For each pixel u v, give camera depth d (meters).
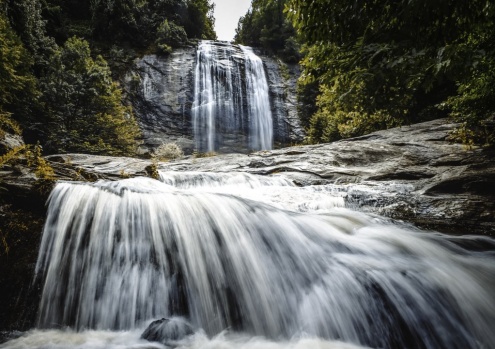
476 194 6.62
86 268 3.34
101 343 2.69
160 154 21.58
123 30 29.23
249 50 34.03
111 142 16.86
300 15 4.81
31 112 13.75
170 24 31.84
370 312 3.00
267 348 2.71
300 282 3.42
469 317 3.01
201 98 27.50
